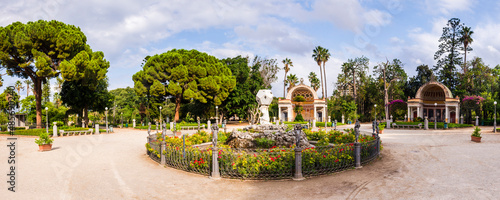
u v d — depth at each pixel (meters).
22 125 41.06
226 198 7.18
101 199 7.16
